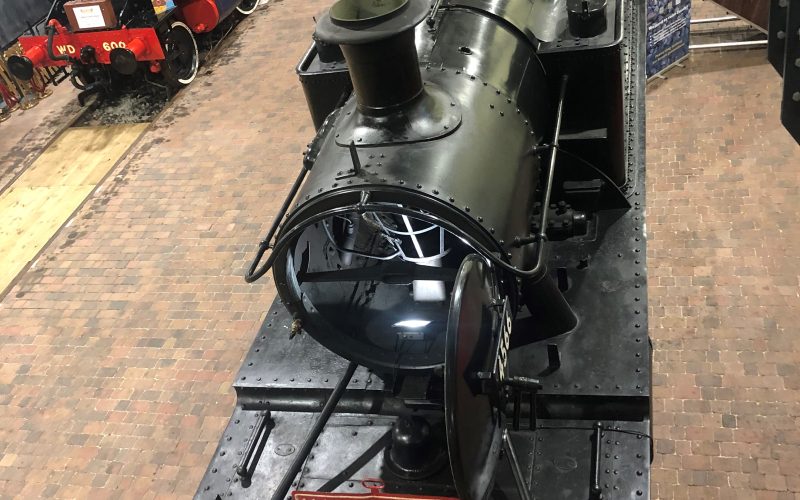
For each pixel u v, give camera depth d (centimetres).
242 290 530
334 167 274
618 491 273
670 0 600
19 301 558
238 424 332
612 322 322
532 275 269
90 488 425
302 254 313
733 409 397
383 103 275
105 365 495
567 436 294
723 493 365
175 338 505
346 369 331
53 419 466
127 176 671
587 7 344
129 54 722
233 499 303
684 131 577
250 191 620
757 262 466
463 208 256
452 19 343
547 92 358
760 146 547
